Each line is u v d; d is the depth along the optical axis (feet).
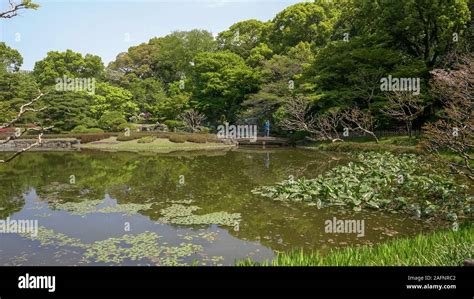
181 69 156.97
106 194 39.42
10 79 101.86
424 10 69.87
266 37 130.82
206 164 62.90
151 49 172.76
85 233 25.96
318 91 86.02
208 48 153.28
